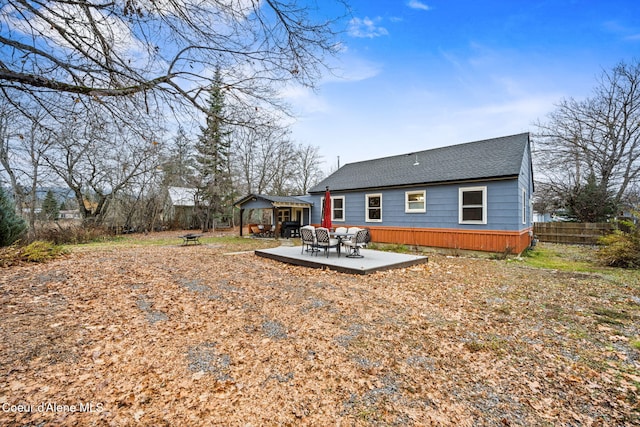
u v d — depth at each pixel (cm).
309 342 337
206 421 209
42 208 1730
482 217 1035
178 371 273
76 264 721
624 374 276
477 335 362
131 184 1958
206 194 2369
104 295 481
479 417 218
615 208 1638
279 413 220
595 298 516
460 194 1080
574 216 1723
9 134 716
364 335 358
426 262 873
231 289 552
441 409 227
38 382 246
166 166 2016
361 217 1417
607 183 1700
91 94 373
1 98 407
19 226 917
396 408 227
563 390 252
